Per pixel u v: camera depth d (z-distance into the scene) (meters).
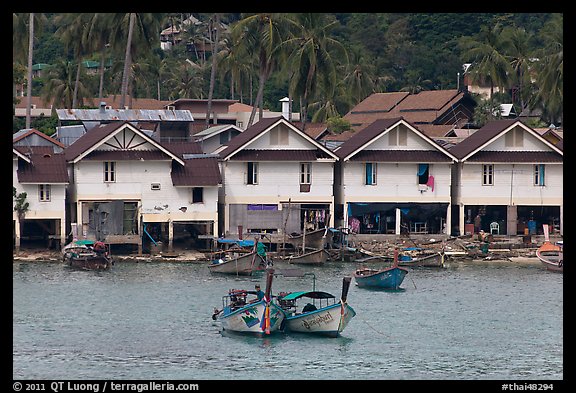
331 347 104.38
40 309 118.12
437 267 150.50
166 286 131.75
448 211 165.50
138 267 145.38
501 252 159.88
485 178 167.25
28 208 150.38
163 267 145.75
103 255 143.12
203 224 159.12
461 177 166.88
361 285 134.12
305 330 108.50
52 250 153.50
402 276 132.12
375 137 162.50
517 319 116.81
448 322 115.12
